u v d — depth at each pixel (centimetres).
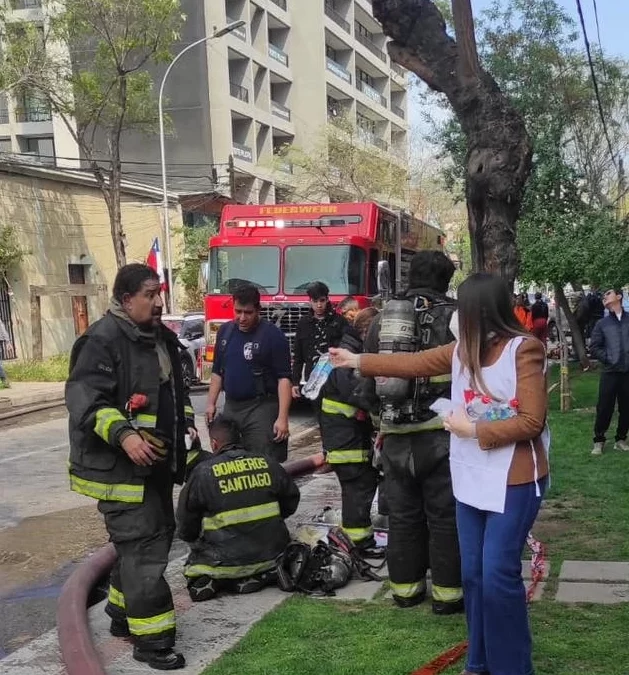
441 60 511
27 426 1302
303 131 4862
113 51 2323
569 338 2164
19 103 3114
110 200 2378
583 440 923
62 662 381
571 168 1698
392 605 433
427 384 397
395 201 4925
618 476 731
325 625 402
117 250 2355
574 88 2002
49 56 2369
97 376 355
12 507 746
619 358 829
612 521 584
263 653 370
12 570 565
